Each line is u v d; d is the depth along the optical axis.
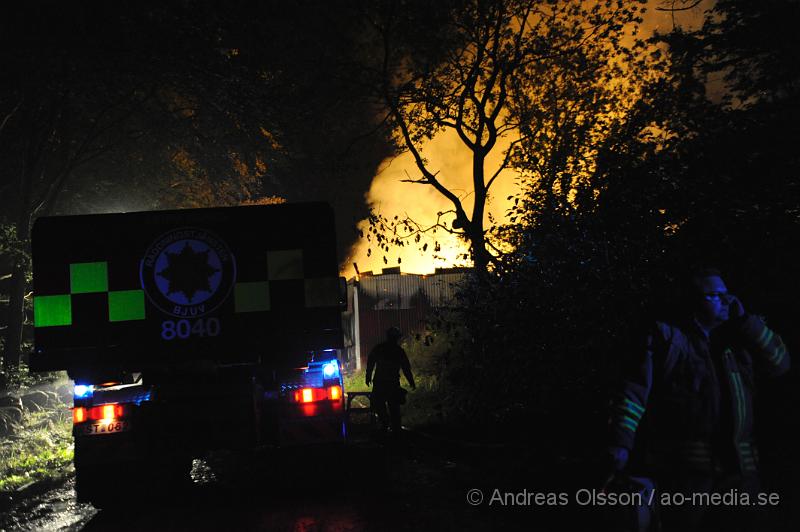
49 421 17.41
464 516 7.21
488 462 9.49
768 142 8.59
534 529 6.57
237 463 11.23
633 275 8.71
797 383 7.75
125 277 9.12
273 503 8.41
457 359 14.38
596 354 9.27
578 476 8.15
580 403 10.38
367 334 22.94
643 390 4.14
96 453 8.66
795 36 9.49
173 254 9.18
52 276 9.04
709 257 8.38
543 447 9.35
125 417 8.74
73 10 20.55
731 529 4.09
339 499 8.39
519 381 10.36
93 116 25.20
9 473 12.12
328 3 18.70
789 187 8.41
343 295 9.58
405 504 7.88
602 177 9.66
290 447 8.96
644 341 4.16
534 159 14.95
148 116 26.44
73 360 8.98
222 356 9.14
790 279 8.27
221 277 9.22
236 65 22.11
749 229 8.29
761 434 7.11
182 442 8.78
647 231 8.80
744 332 4.10
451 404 13.58
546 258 9.76
